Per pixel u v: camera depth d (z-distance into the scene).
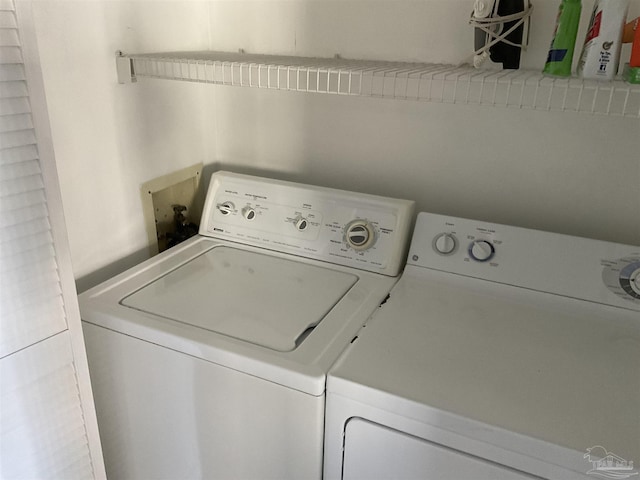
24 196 0.82
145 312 1.14
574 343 1.06
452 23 1.27
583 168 1.27
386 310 1.16
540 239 1.22
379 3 1.33
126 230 1.41
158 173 1.48
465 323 1.12
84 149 1.25
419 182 1.45
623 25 0.97
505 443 0.84
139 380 1.15
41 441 0.94
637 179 1.23
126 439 1.25
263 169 1.63
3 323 0.84
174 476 1.21
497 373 0.97
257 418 1.03
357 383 0.92
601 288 1.16
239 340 1.04
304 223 1.40
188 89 1.53
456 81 1.06
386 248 1.32
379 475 0.97
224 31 1.52
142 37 1.34
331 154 1.52
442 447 0.89
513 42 1.14
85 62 1.21
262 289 1.25
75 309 0.94
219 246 1.47
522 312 1.17
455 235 1.29
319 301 1.20
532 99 1.03
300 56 1.46
